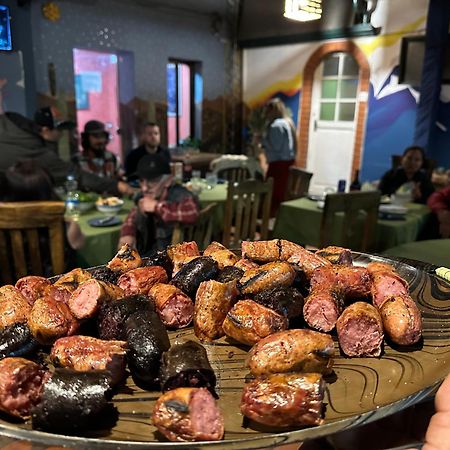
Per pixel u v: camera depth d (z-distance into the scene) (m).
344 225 2.52
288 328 0.87
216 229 3.04
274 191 4.25
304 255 1.07
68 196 2.53
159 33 5.75
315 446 0.68
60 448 0.56
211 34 6.33
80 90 5.73
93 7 4.97
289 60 6.12
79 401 0.62
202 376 0.69
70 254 1.96
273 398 0.62
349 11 5.27
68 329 0.82
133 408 0.68
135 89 5.68
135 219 2.23
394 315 0.84
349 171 5.81
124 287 0.98
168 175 2.23
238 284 0.95
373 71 5.33
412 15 4.88
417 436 0.72
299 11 1.49
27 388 0.65
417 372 0.76
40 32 4.42
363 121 5.55
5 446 0.57
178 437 0.60
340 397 0.70
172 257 1.12
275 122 5.24
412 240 2.81
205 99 6.55
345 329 0.82
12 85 3.92
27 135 2.50
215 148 6.87
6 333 0.80
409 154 3.47
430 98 4.77
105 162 3.47
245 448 0.55
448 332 0.89
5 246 1.73
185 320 0.95
